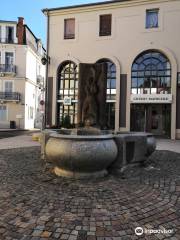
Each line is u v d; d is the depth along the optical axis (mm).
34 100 42406
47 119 23656
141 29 21062
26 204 4340
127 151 7000
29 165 7605
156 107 21219
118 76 21484
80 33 22781
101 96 10203
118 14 21672
